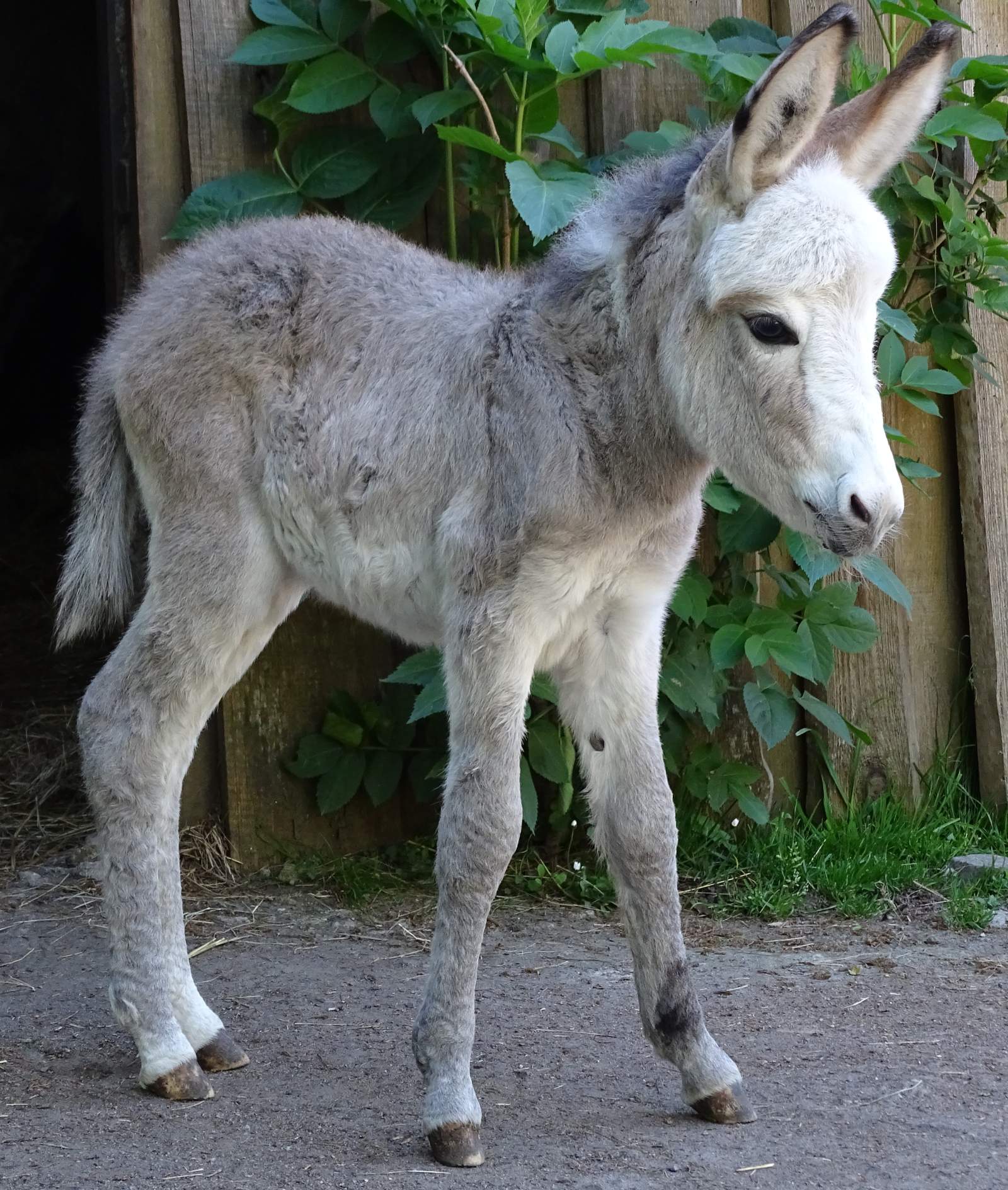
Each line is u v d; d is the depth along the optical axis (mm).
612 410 2826
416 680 4008
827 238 2533
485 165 4320
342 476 3100
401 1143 2693
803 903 4277
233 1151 2662
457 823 2742
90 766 3146
